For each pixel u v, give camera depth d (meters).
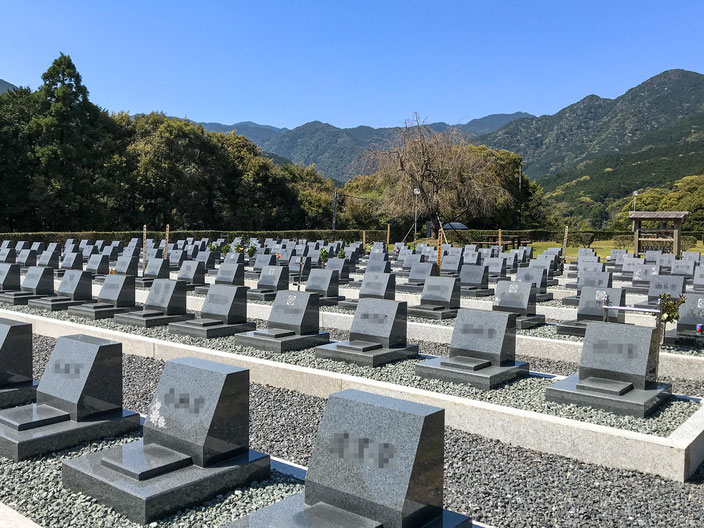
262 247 32.47
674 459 5.43
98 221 43.94
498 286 12.46
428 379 8.05
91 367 5.66
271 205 57.31
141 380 8.63
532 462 5.86
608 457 5.76
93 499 4.36
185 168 51.03
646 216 32.03
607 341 7.22
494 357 8.07
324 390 7.88
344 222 61.50
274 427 6.71
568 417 6.52
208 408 4.60
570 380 7.36
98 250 27.97
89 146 44.34
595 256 25.17
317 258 24.64
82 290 14.59
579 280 15.00
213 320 11.43
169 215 49.97
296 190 59.69
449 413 6.80
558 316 13.58
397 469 3.63
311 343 10.19
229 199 55.38
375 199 59.59
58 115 42.06
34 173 41.47
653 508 4.88
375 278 14.07
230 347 10.07
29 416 5.53
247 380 4.82
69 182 41.88
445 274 20.78
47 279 15.39
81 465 4.51
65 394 5.69
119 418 5.74
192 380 4.80
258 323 12.95
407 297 15.72
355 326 9.60
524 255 28.55
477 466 5.73
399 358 9.21
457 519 3.81
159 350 9.88
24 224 42.47
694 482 5.41
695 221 63.25
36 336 12.00
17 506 4.32
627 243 46.62
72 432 5.41
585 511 4.81
